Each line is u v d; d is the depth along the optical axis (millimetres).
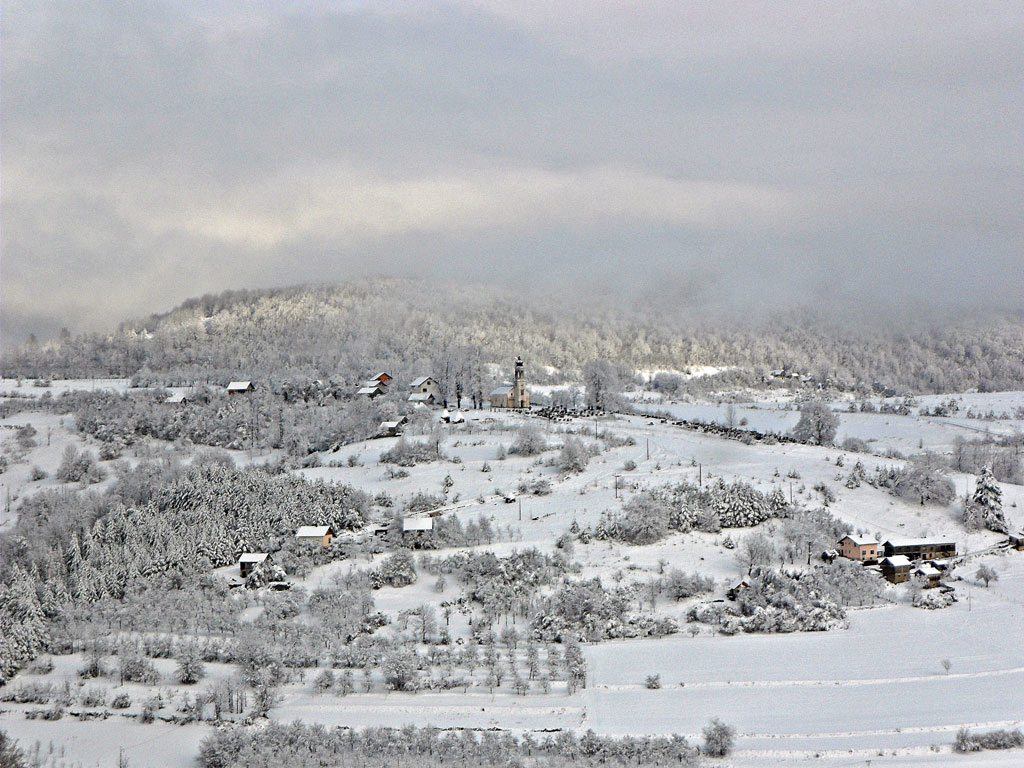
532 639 163250
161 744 133125
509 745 128500
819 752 128625
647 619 173625
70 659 160625
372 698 145000
